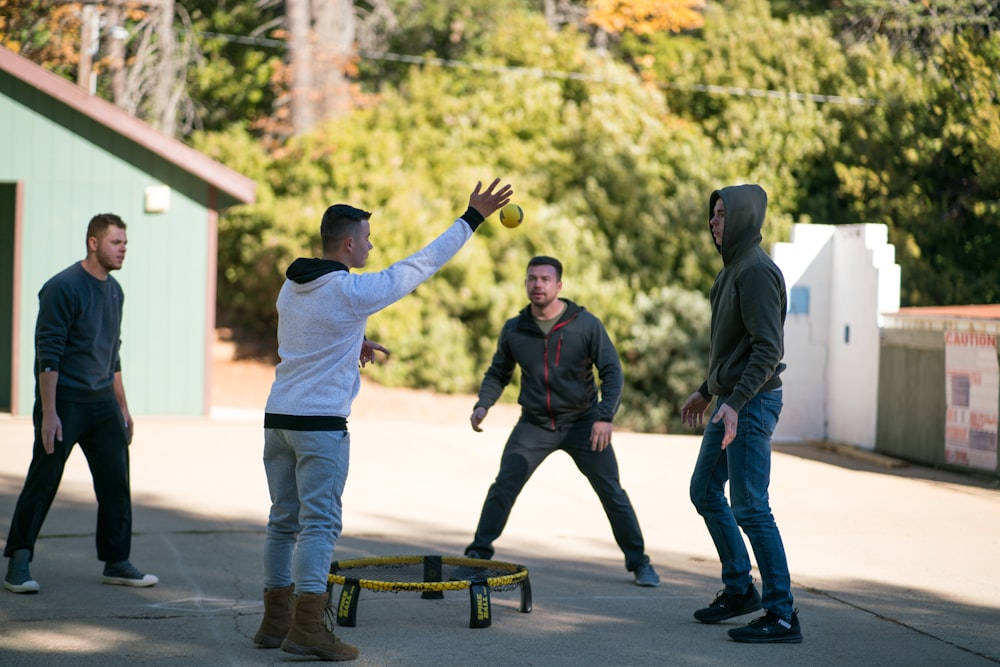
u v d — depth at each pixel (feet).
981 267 67.67
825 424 45.80
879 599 20.01
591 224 64.59
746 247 17.06
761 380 16.52
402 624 17.84
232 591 19.62
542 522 26.96
